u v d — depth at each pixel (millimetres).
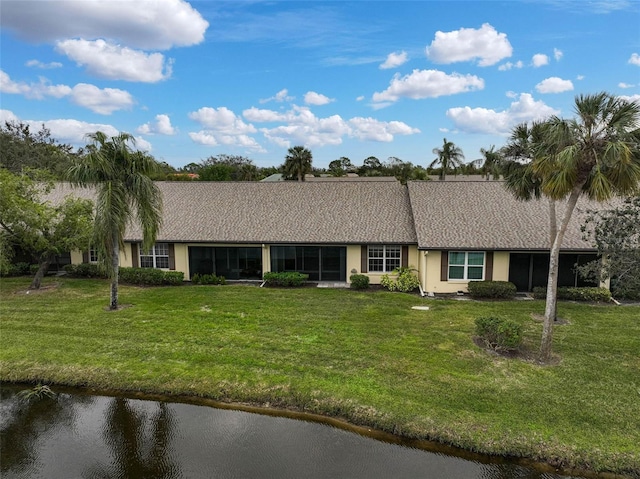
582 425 9961
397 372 12445
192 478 8875
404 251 22703
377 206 25344
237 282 23672
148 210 17906
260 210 25578
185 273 23938
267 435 10211
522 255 20953
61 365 13133
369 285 22766
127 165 17531
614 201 22703
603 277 14320
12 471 9125
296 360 13273
